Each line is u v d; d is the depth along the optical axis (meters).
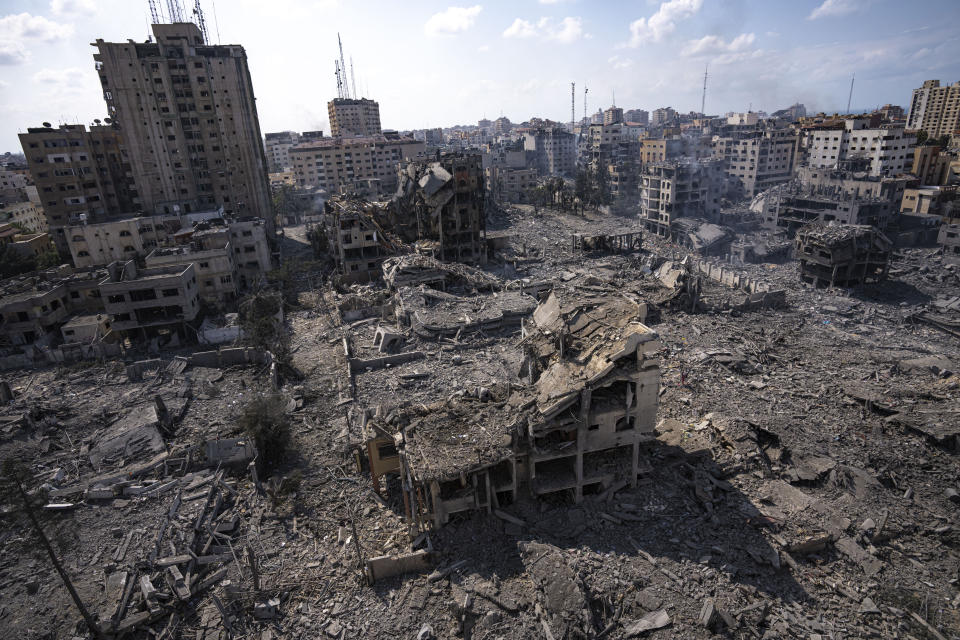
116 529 35.78
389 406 42.47
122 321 67.12
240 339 67.00
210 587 31.23
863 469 37.41
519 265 101.62
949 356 58.16
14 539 35.31
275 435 42.50
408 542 33.09
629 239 112.88
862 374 53.09
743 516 32.97
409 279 79.69
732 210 140.00
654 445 39.66
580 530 32.47
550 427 32.47
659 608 26.92
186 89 114.19
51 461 43.91
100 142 117.44
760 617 26.38
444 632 27.41
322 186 190.12
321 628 28.30
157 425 47.22
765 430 40.66
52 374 60.91
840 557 30.33
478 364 59.06
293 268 100.94
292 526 35.72
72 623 28.94
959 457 38.22
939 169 140.25
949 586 28.56
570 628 25.75
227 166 120.88
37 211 143.88
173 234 93.00
